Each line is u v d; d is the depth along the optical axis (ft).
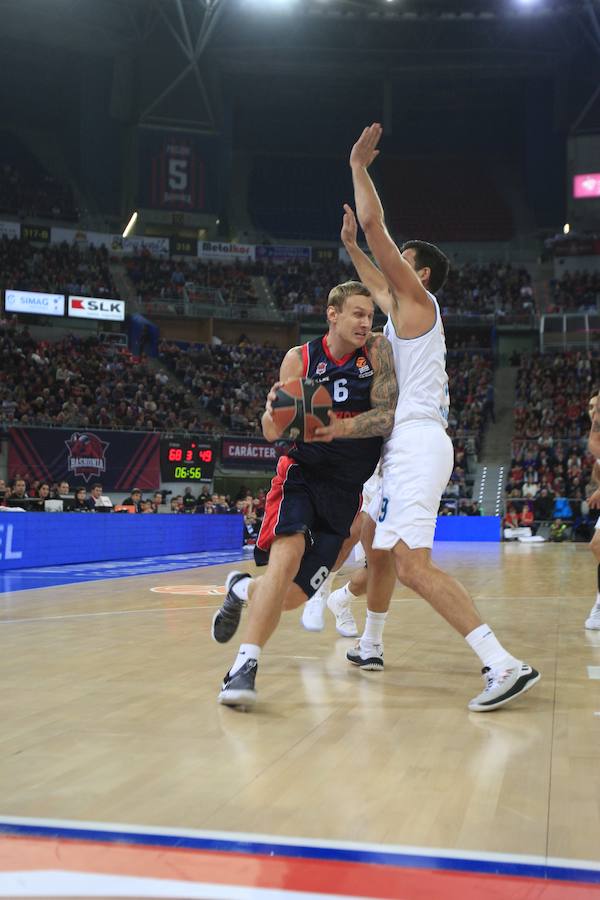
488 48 100.17
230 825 5.86
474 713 9.43
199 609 20.12
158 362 80.48
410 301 10.53
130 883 4.94
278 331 93.81
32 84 103.24
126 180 101.35
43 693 10.40
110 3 93.25
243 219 110.63
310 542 10.20
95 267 87.45
